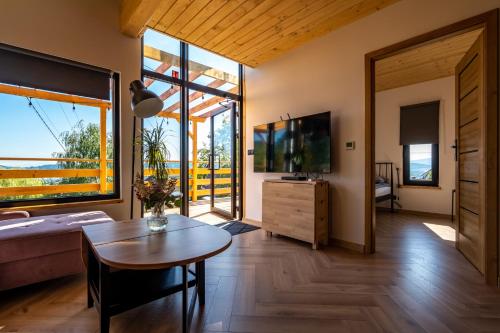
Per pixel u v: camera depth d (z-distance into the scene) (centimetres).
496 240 198
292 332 146
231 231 367
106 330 136
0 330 148
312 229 288
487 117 201
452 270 228
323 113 303
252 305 174
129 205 305
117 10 297
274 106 383
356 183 287
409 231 360
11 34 232
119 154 302
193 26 294
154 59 342
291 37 323
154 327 152
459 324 152
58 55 257
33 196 269
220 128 487
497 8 197
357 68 285
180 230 174
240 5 256
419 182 481
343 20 286
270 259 258
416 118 477
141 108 218
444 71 416
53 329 149
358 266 239
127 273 178
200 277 173
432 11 230
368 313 163
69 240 202
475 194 231
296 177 331
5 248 175
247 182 428
